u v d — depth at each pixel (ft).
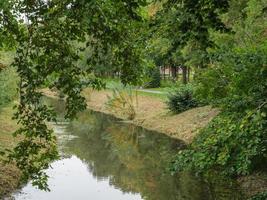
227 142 23.11
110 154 77.25
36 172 20.68
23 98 19.45
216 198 46.42
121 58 19.08
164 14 20.31
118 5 16.63
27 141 20.21
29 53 19.03
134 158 73.51
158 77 171.32
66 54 18.52
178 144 79.30
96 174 62.95
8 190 48.34
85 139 91.71
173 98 101.19
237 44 58.70
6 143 66.18
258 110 21.13
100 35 17.75
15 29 18.15
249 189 45.39
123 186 56.34
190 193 50.26
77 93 19.35
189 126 85.61
